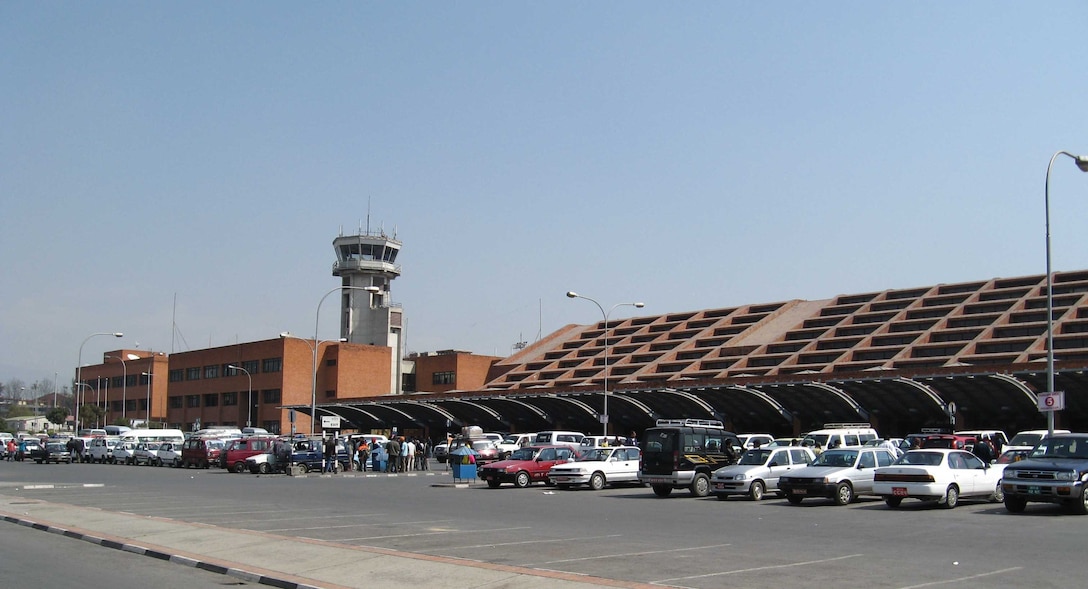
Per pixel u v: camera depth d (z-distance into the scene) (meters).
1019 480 23.38
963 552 16.16
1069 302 85.38
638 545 17.52
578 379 100.94
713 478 30.58
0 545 18.33
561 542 18.06
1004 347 77.94
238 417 113.25
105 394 144.88
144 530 20.14
